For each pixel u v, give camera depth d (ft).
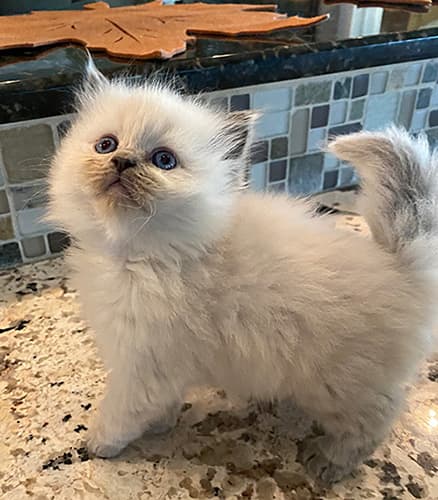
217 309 1.83
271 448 2.09
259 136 3.06
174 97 1.92
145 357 1.87
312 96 3.06
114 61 2.52
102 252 1.86
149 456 2.05
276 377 1.96
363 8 3.35
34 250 2.90
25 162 2.64
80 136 1.84
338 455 2.01
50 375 2.32
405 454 2.07
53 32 2.79
